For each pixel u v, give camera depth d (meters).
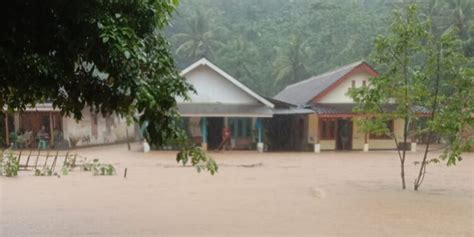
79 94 5.27
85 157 20.12
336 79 26.22
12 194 12.12
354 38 42.12
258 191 12.97
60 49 4.87
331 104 26.30
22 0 4.59
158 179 14.92
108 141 30.47
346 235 8.45
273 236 8.32
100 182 14.22
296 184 14.33
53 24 4.79
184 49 42.97
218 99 25.30
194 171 17.02
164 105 5.03
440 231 8.78
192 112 23.95
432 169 18.31
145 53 4.90
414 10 13.16
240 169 17.91
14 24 4.73
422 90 12.84
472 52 32.22
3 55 4.43
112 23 4.52
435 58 12.88
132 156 22.44
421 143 30.53
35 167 16.73
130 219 9.47
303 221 9.47
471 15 34.69
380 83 13.06
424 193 12.89
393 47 13.26
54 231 8.48
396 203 11.30
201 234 8.39
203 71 25.08
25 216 9.65
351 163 20.30
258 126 26.20
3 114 5.89
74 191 12.60
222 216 9.84
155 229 8.70
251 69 43.88
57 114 26.66
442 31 34.44
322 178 15.70
